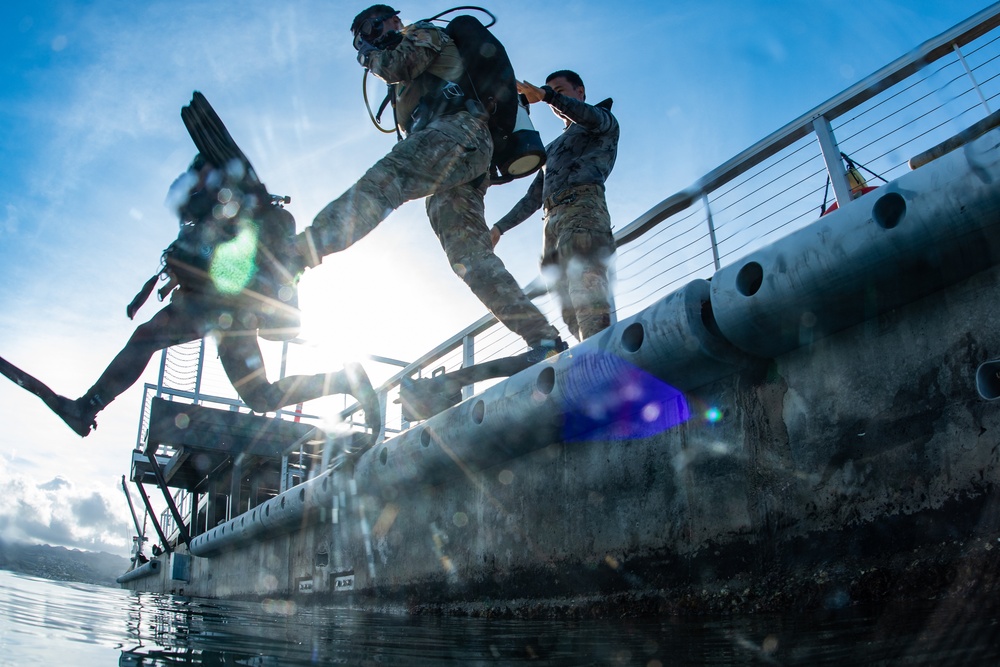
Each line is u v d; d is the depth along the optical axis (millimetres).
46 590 3359
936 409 2105
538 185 4723
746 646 1411
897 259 2076
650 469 2910
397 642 1834
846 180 3293
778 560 2395
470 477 3918
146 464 11641
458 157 3307
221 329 2824
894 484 2150
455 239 3957
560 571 3219
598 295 3947
